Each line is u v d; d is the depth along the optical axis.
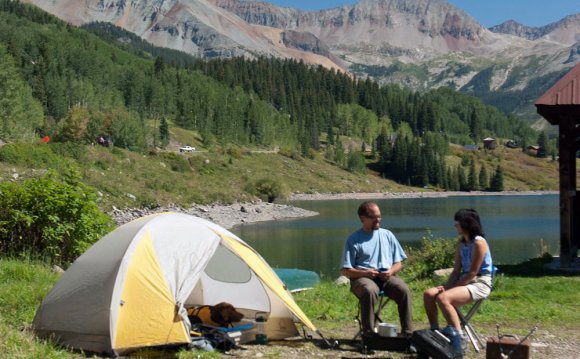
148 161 83.69
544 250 18.50
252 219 65.75
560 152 15.08
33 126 94.38
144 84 161.12
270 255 36.19
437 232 52.84
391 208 93.38
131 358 7.34
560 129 15.04
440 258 16.09
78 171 14.80
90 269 8.02
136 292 7.75
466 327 7.60
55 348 7.47
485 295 7.30
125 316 7.62
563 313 10.23
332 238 46.91
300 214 75.19
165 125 128.50
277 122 174.75
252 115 165.38
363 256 7.98
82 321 7.70
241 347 7.97
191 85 181.62
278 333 8.70
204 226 8.76
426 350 6.90
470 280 7.29
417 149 168.38
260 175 123.19
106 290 7.72
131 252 7.95
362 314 7.69
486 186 170.00
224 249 9.13
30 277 11.00
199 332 8.05
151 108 155.00
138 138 94.19
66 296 7.93
